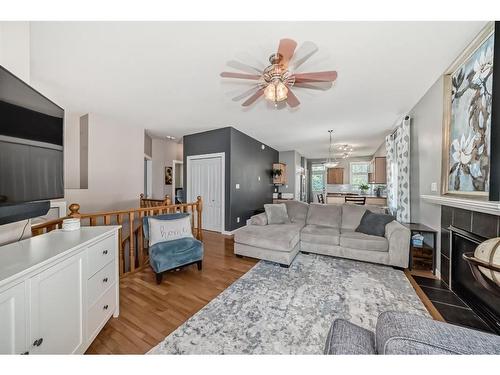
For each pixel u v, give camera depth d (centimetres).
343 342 78
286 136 521
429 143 259
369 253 273
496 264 72
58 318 109
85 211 359
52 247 117
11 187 114
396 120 382
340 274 248
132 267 257
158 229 256
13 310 86
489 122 156
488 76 157
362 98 285
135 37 165
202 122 409
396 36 164
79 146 379
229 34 162
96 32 159
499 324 149
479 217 166
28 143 128
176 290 214
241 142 484
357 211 339
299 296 201
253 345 140
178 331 153
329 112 342
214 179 472
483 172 163
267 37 166
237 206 470
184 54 188
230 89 260
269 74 180
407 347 55
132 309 181
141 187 456
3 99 110
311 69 211
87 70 216
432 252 251
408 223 299
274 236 281
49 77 231
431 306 184
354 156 852
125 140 422
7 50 135
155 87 255
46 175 144
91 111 350
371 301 192
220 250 345
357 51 183
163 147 615
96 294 142
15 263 95
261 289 214
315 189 974
